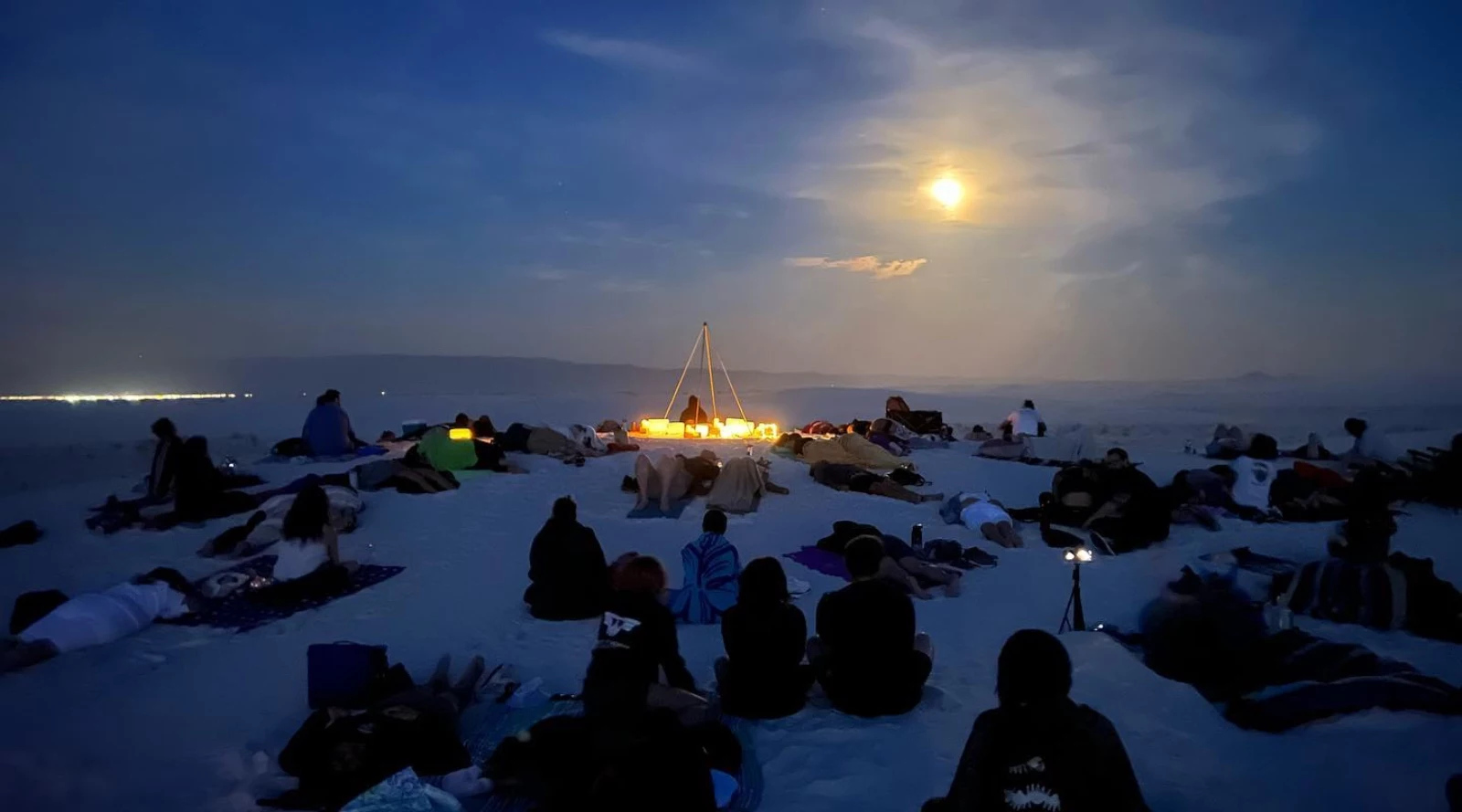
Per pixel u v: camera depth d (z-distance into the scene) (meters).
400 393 54.97
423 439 16.20
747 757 5.18
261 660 7.03
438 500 13.91
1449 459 13.74
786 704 5.76
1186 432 28.39
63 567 10.00
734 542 11.52
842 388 65.19
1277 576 8.65
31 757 5.29
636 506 13.70
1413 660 6.91
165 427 12.80
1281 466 17.95
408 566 10.13
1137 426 31.06
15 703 6.15
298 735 5.02
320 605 8.56
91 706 6.11
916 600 8.91
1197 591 6.51
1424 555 10.69
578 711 5.68
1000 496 15.29
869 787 4.80
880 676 5.71
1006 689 3.43
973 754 3.42
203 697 6.28
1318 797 4.46
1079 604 7.54
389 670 5.98
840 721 5.70
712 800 3.76
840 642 5.78
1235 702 5.69
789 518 13.02
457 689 5.86
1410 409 38.28
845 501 14.40
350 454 17.56
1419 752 4.80
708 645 7.35
